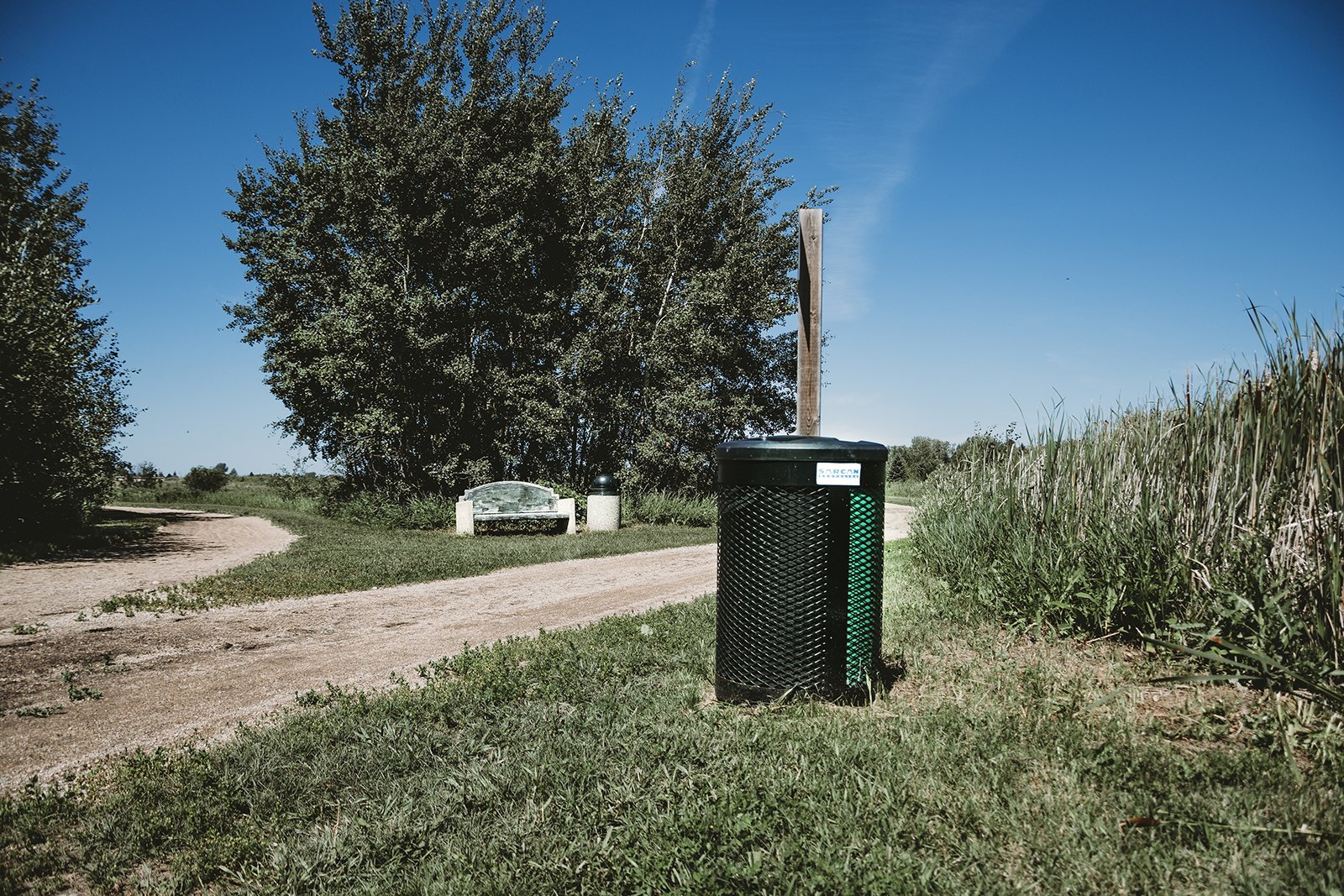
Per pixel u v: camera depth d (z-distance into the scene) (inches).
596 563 472.7
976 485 320.8
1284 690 143.9
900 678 179.0
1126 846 99.3
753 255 981.8
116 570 446.0
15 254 677.3
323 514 1006.4
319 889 103.4
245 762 144.3
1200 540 180.2
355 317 819.4
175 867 111.2
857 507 159.8
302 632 271.9
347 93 910.4
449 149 872.9
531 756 138.6
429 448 914.7
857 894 92.4
